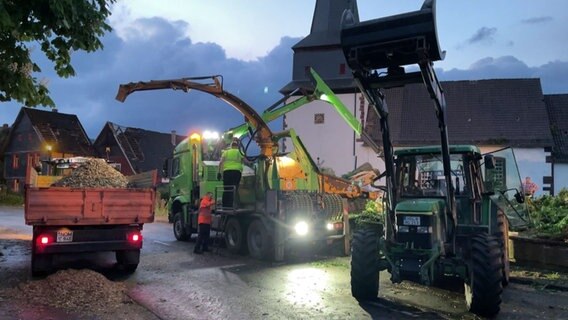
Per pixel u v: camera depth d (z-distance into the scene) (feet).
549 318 22.34
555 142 90.17
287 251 40.24
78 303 23.70
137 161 161.68
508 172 30.71
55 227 29.66
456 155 27.73
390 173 25.80
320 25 124.77
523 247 34.35
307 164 42.32
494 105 95.76
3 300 23.94
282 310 23.31
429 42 20.90
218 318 21.86
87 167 34.09
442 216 24.44
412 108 99.66
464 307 24.11
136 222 31.35
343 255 40.29
